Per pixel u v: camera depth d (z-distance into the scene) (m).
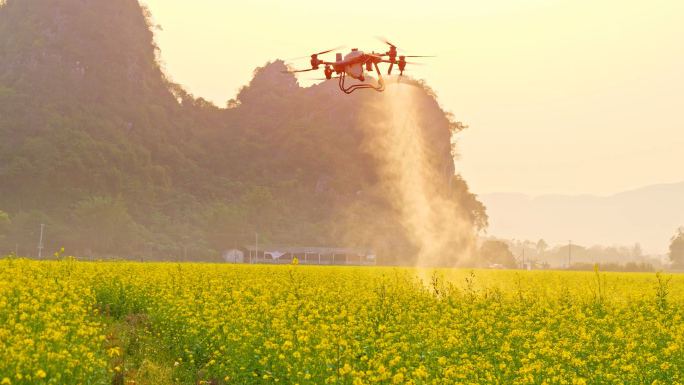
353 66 14.75
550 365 10.84
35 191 165.50
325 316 14.52
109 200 154.50
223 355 12.13
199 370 12.09
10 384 8.41
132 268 27.28
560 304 20.27
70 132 185.75
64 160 174.62
